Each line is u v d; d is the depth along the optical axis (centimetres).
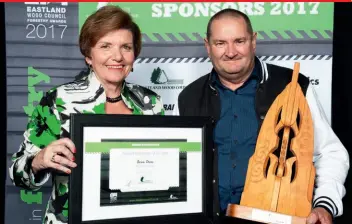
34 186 125
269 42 200
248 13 200
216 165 155
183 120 124
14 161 128
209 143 128
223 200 157
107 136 116
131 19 136
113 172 117
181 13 201
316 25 199
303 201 134
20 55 200
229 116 161
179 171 125
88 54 136
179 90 203
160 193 122
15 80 201
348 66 211
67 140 110
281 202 136
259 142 142
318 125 157
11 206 204
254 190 139
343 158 152
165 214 122
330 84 200
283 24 200
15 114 201
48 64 201
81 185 112
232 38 152
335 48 212
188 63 202
